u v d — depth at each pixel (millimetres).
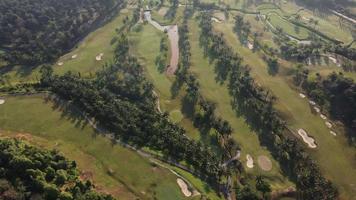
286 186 124312
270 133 143000
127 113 140500
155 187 115812
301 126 148875
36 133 132625
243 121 148875
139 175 119062
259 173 128000
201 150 128125
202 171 123438
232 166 129250
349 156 137875
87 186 107750
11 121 137625
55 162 112375
